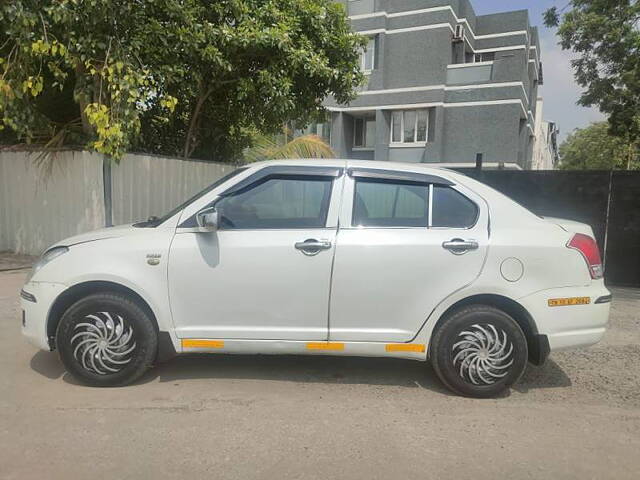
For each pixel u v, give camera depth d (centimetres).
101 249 416
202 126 1238
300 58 1010
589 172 904
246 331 417
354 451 337
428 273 409
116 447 336
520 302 409
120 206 966
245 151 1389
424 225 420
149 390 423
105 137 823
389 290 410
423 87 2191
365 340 416
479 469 320
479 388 417
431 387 445
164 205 1048
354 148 2417
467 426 375
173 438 348
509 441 354
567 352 546
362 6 2259
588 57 1277
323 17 1096
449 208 425
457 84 2183
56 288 414
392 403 411
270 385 441
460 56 2297
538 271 411
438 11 2144
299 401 411
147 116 1152
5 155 1038
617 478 314
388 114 2286
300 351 420
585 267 418
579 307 414
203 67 1012
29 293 424
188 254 413
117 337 417
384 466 321
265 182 432
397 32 2222
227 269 412
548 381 466
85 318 416
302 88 1113
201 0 973
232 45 965
